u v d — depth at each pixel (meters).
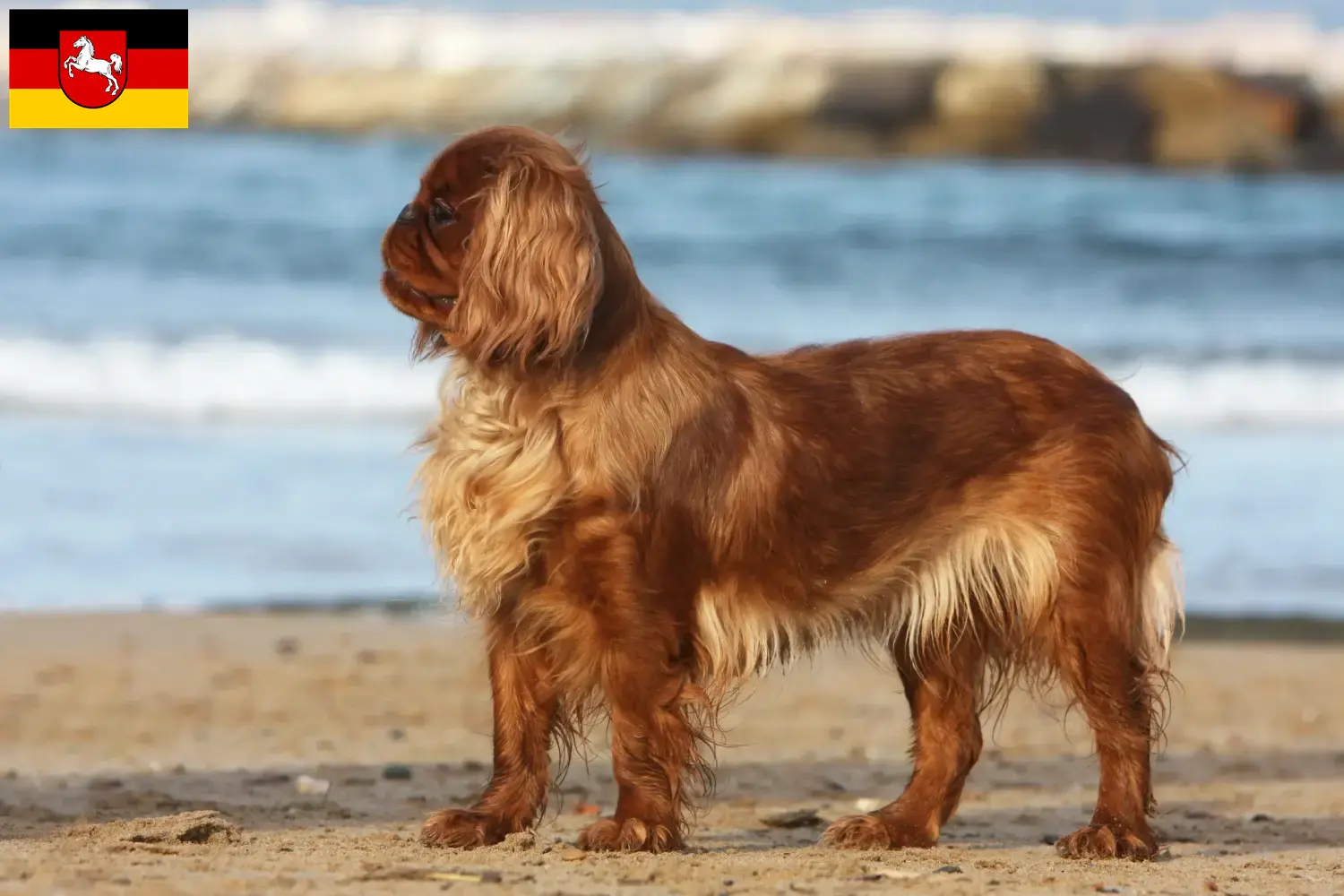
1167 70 51.56
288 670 12.63
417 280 6.77
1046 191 44.38
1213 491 19.53
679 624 6.75
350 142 46.25
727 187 42.69
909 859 7.04
